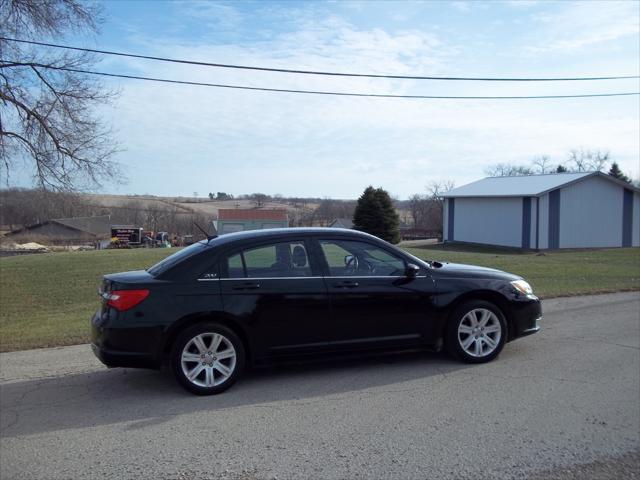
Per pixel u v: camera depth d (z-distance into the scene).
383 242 6.41
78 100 17.89
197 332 5.60
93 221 79.06
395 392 5.50
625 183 32.50
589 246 32.28
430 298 6.30
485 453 4.11
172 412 5.14
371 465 3.95
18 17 16.55
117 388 5.94
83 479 3.86
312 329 5.95
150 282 5.65
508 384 5.68
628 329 8.20
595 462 3.97
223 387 5.64
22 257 22.84
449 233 39.19
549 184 32.31
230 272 5.83
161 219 78.94
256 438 4.48
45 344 8.13
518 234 32.50
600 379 5.80
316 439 4.42
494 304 6.58
